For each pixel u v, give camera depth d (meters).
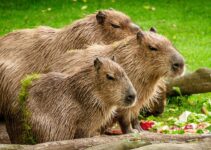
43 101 11.54
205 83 15.88
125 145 9.73
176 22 26.55
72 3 29.45
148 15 27.45
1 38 14.79
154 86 12.64
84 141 10.23
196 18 27.41
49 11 28.02
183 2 30.02
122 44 12.57
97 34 13.97
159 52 12.27
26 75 13.17
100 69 11.38
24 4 29.30
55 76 11.69
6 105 13.89
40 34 14.45
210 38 24.33
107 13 14.12
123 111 12.59
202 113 15.27
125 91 11.32
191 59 20.94
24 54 14.18
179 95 16.02
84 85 11.44
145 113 15.01
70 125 11.49
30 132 11.59
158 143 9.79
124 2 29.66
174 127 13.91
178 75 12.28
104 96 11.44
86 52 12.73
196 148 9.41
